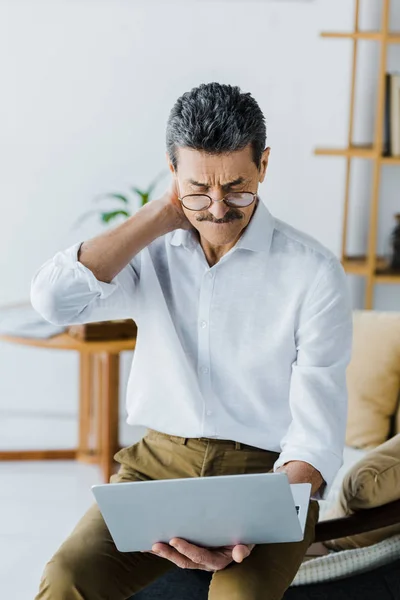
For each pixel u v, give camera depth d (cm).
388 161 352
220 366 194
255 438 194
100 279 186
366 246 388
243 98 175
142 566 181
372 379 274
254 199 176
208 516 160
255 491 154
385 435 273
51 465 371
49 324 337
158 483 155
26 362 403
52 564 175
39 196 390
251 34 378
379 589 198
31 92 383
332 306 188
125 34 379
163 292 197
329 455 183
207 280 191
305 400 187
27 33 379
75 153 388
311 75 379
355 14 353
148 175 390
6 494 344
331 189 387
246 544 167
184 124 172
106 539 180
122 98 384
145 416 200
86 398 372
